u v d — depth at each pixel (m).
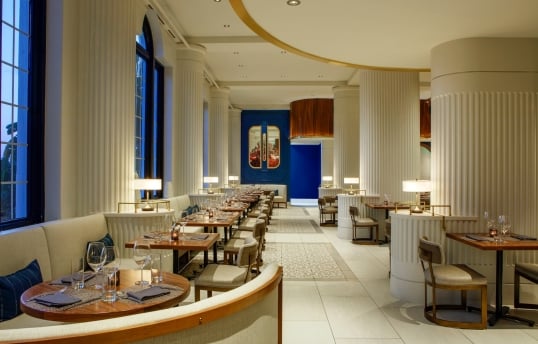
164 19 8.31
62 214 4.88
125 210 5.68
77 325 1.31
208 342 1.58
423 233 5.09
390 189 9.41
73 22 5.11
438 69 5.50
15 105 4.46
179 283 2.75
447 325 4.22
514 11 4.38
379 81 9.45
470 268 4.62
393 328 4.17
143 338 1.38
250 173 20.67
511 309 4.82
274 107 20.11
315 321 4.36
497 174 5.17
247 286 1.87
